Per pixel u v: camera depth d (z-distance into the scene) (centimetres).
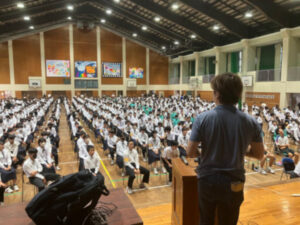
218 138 130
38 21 2127
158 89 3175
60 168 698
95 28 2839
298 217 294
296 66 1509
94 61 2875
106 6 1966
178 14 1825
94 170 561
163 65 3170
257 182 580
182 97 2519
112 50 2938
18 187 567
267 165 699
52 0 1761
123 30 2767
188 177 176
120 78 3002
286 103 1538
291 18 1438
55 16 2191
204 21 1844
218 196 131
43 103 1989
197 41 2391
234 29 1709
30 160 491
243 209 315
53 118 1132
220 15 1611
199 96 2455
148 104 1981
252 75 1827
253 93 1838
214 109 138
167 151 574
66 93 2814
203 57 2464
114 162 759
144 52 3069
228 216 134
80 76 2839
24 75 2659
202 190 138
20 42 2609
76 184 174
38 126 1209
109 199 229
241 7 1484
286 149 729
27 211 160
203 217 143
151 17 2039
